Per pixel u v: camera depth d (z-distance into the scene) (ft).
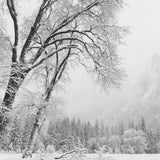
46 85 33.42
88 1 26.78
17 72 19.99
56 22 30.50
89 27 28.45
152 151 256.73
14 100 22.15
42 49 25.67
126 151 244.42
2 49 24.13
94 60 28.07
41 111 29.07
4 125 21.24
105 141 300.61
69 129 229.45
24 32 32.40
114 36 27.99
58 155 24.12
